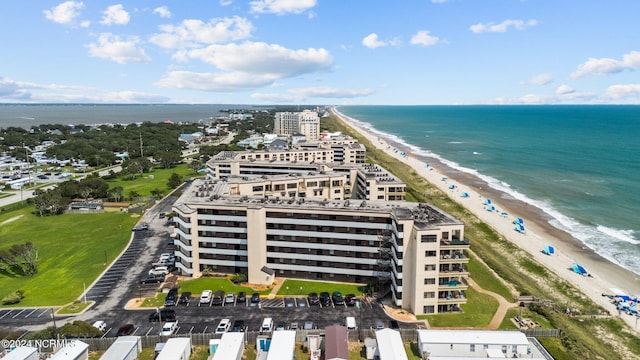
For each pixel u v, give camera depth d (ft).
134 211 586.86
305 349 258.37
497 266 409.69
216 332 271.69
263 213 353.72
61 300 328.49
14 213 588.91
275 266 362.94
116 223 533.14
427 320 294.66
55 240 472.44
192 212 359.66
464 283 308.60
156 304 318.86
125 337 257.14
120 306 316.40
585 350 263.90
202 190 424.87
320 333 265.34
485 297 333.42
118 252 432.25
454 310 308.19
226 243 363.15
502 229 543.39
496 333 258.98
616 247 485.97
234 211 357.82
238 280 352.08
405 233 302.66
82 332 262.88
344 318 296.92
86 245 454.81
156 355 251.80
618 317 328.70
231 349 242.99
